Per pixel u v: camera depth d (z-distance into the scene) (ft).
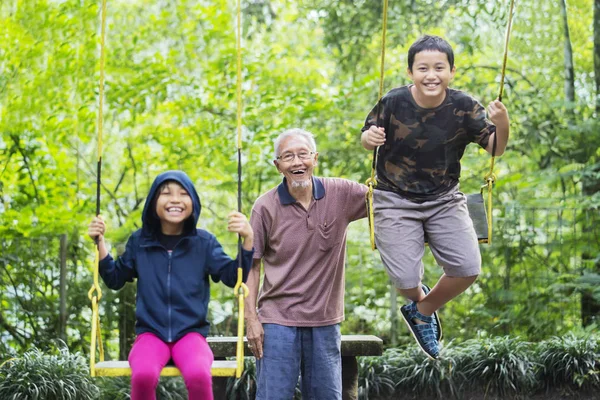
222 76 35.27
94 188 36.52
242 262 13.01
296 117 34.19
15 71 33.35
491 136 13.87
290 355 14.40
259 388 14.70
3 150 34.86
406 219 14.25
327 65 38.70
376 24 35.37
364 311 29.99
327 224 14.57
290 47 38.78
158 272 12.98
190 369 12.06
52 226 32.19
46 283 28.14
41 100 33.01
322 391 14.65
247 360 22.97
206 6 35.81
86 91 34.32
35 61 33.40
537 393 23.45
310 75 35.94
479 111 13.88
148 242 13.12
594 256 29.81
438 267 30.96
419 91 13.70
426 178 14.12
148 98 35.42
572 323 29.40
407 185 14.19
